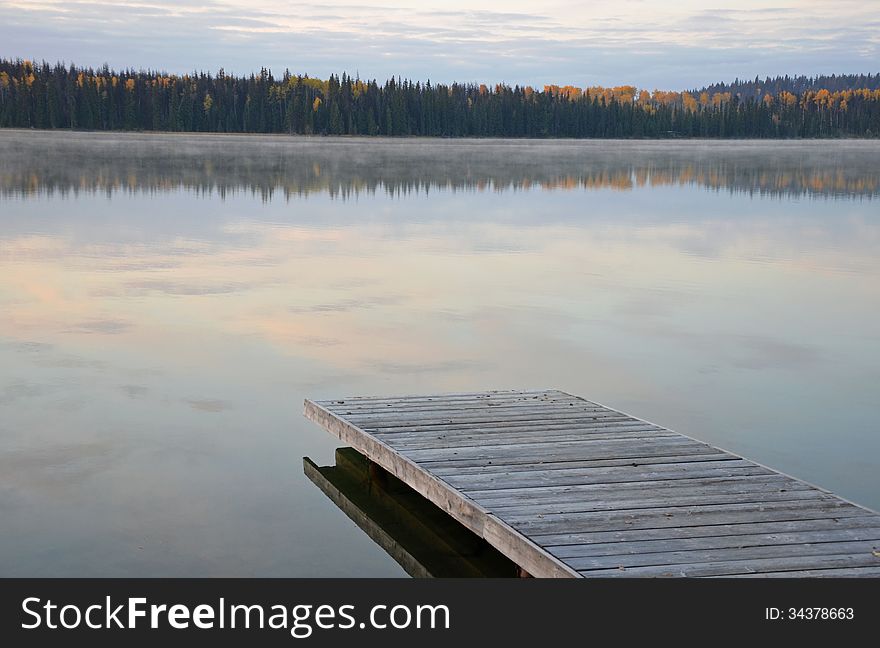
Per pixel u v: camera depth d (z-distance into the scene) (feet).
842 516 16.30
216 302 38.73
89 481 19.89
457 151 259.80
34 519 18.03
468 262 51.44
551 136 457.27
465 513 16.81
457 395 24.26
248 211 78.07
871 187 122.62
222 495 19.47
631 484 17.72
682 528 15.69
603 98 474.08
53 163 148.87
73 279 43.32
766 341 33.32
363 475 21.02
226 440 22.59
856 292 43.57
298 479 20.49
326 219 72.95
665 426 23.89
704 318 37.17
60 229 61.98
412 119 430.20
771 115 506.07
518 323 35.76
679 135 483.51
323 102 418.92
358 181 122.11
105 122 389.39
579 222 74.13
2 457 21.02
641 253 56.08
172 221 68.85
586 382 27.71
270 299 39.63
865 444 22.80
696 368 29.50
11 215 69.67
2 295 39.14
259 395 26.12
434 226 69.51
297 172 139.33
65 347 30.76
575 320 36.42
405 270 48.16
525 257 53.67
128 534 17.56
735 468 18.76
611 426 21.56
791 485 17.79
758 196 105.19
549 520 15.93
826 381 28.25
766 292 43.19
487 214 79.82
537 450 19.71
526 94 465.88
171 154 198.80
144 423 23.56
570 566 14.21
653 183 128.88
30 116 380.37
